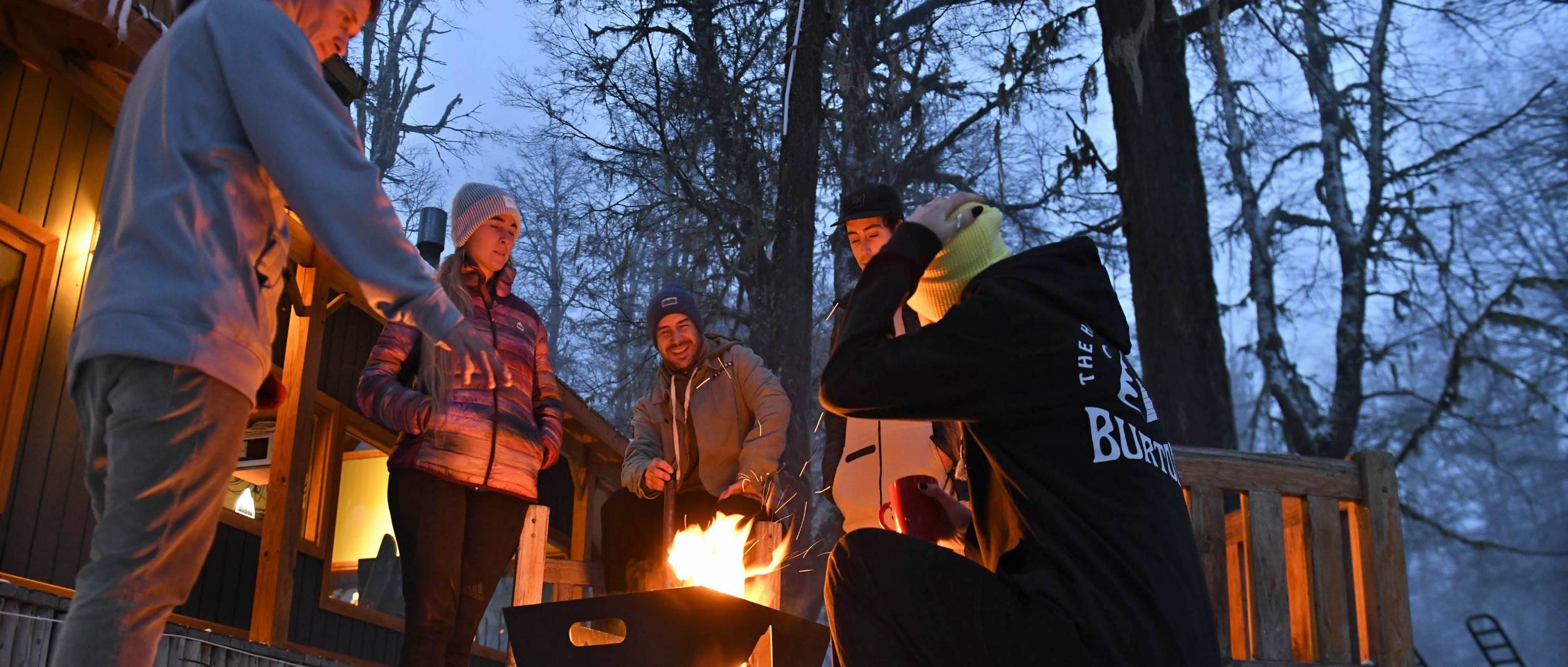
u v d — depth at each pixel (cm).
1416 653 396
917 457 339
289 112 171
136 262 161
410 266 175
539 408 360
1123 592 148
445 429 317
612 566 399
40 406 536
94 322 158
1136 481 157
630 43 1524
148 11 498
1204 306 1277
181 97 171
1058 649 146
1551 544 2836
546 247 2369
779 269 1184
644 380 1620
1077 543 151
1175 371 1264
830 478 392
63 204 550
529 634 219
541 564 378
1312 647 401
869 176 1425
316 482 812
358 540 1073
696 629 214
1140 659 144
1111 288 177
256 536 768
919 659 157
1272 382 1794
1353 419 1769
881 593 160
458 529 316
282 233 181
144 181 167
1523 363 1923
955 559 159
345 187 170
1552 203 1950
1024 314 162
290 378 633
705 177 1458
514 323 351
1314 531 409
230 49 172
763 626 222
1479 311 1839
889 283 170
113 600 150
